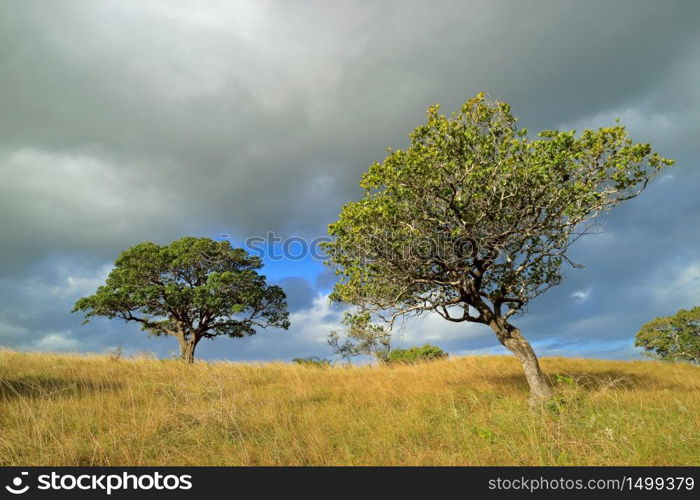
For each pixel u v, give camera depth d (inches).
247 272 1095.0
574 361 801.6
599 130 386.9
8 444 265.0
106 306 1035.3
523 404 406.9
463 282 451.2
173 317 1112.8
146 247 1074.7
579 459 252.8
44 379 465.4
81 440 289.9
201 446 287.1
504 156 404.8
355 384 540.4
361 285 448.8
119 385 475.5
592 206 405.1
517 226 429.1
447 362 773.9
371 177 408.8
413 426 328.5
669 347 1106.7
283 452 272.5
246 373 612.7
